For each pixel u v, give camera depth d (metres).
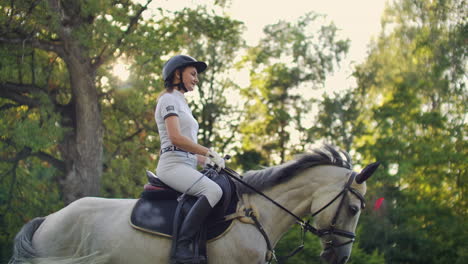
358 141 21.30
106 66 12.75
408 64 20.58
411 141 18.34
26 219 13.34
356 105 28.61
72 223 3.64
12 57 11.93
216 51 25.80
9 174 13.60
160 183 3.73
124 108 14.51
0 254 10.83
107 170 15.24
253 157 28.67
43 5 11.20
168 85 3.81
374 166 3.59
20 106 13.16
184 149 3.50
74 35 11.55
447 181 18.30
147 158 15.08
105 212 3.71
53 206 13.54
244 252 3.56
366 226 16.11
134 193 14.38
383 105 19.83
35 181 13.91
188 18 13.96
